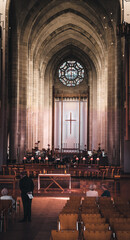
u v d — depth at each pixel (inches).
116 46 1170.6
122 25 673.0
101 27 1427.2
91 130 1953.7
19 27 1253.1
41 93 1844.2
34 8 1278.3
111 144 1266.0
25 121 1290.6
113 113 1262.3
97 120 1844.2
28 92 1473.9
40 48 1681.8
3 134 983.6
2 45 979.3
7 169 968.9
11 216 478.0
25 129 1284.4
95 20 1435.8
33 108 1648.6
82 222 327.9
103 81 1640.0
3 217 405.4
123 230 267.3
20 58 1282.0
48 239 360.8
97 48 1696.6
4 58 987.3
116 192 780.6
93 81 1962.4
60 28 1678.2
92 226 271.1
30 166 1022.4
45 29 1585.9
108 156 1279.5
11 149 1206.9
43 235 378.6
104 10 1279.5
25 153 1275.8
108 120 1284.4
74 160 1238.3
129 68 693.3
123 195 727.7
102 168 1005.8
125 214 335.6
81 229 326.3
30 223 447.5
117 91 1171.3
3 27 983.6
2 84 971.9
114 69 1272.1
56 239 250.2
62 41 1841.8
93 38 1689.2
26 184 461.7
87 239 248.7
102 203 415.8
